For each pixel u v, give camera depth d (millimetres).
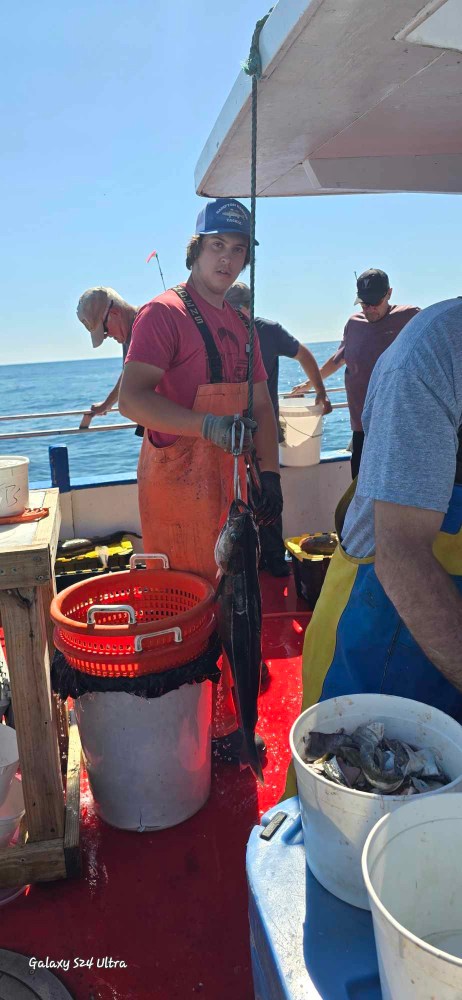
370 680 1620
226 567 2143
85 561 4793
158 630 2246
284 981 1027
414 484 1293
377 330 4867
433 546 1480
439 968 772
